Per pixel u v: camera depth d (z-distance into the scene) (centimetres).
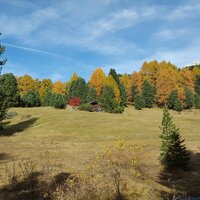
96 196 1728
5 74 8688
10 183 2141
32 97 9769
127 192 2089
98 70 10794
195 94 10825
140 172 2994
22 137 4841
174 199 1880
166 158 3150
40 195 1889
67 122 6112
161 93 10512
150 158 3397
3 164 2795
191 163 3322
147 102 10700
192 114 9769
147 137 4928
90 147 3969
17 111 7725
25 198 1892
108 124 5916
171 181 2812
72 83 11256
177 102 10088
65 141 4578
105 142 4362
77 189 1745
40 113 7362
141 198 2038
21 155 3306
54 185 2089
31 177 2225
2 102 5519
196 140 4525
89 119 6419
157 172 3033
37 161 2908
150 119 7306
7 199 1889
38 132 5400
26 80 11631
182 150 3250
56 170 2538
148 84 10850
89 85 10975
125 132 5309
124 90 10719
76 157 3312
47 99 10281
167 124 3234
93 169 2020
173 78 10550
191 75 12619
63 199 1708
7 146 3869
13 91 8662
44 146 3975
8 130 5656
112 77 10431
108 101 8525
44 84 12481
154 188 2352
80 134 5209
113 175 1886
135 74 11712
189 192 2522
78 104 9606
